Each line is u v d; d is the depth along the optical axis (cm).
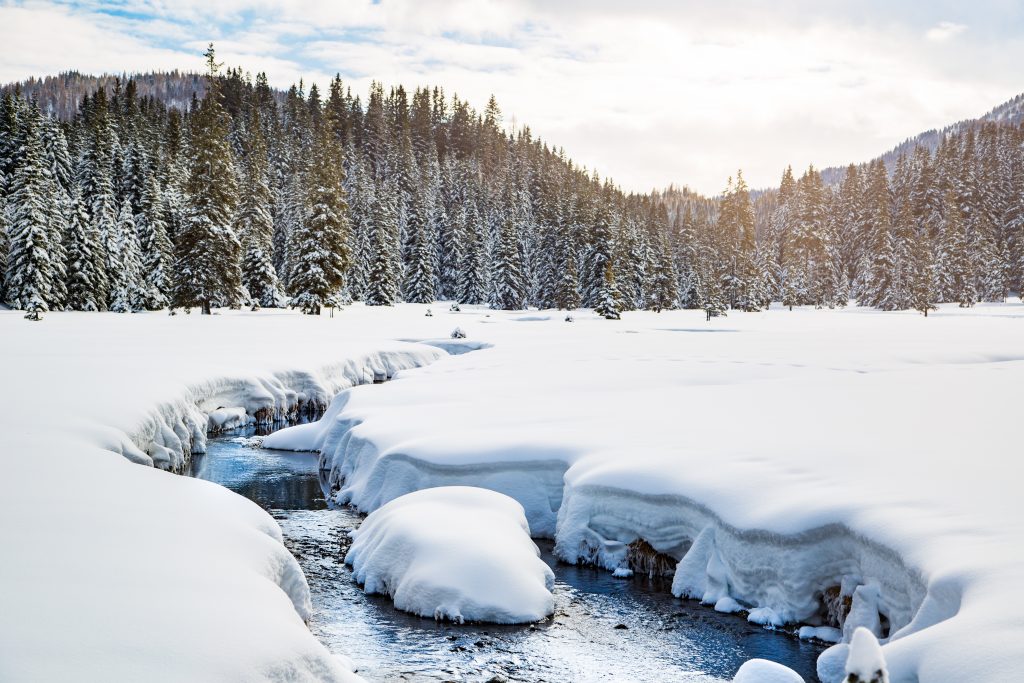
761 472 1184
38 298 5056
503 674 883
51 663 531
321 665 631
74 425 1521
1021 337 4444
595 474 1308
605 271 7306
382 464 1573
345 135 12875
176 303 5422
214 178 5519
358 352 3450
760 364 2925
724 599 1071
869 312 8800
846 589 952
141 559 779
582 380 2523
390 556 1138
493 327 5528
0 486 1035
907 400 1889
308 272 5906
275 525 1094
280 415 2619
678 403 1942
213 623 630
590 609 1080
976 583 721
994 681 569
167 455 1797
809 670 881
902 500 981
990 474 1095
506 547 1108
